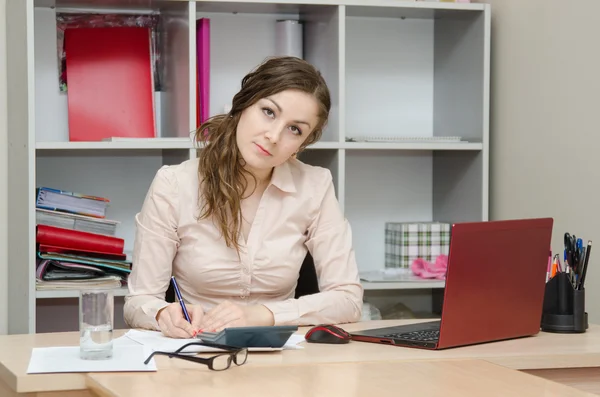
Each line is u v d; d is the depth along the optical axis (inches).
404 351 63.2
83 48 118.0
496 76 123.0
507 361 61.7
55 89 119.6
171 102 118.2
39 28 118.6
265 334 61.7
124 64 119.0
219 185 80.5
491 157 124.6
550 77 109.0
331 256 85.4
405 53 133.2
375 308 121.9
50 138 119.8
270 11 122.1
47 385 53.0
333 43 116.8
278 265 84.0
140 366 55.0
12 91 114.0
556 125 107.6
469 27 124.0
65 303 121.2
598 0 98.7
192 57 109.7
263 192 84.6
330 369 55.1
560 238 106.5
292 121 75.7
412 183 134.6
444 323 63.9
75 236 107.3
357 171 132.3
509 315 69.5
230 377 52.3
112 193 123.3
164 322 69.6
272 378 51.9
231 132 80.0
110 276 109.0
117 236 123.6
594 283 99.0
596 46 99.1
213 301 84.6
